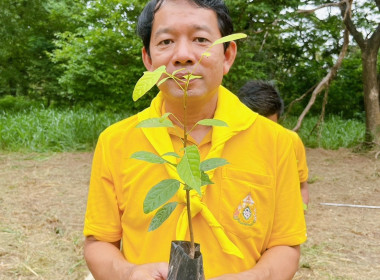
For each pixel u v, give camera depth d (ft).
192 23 4.29
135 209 4.65
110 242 4.99
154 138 4.67
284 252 4.75
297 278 12.80
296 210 4.91
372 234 16.92
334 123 44.96
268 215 4.69
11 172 25.79
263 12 30.81
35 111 44.88
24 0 63.93
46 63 68.28
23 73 74.69
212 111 4.81
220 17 4.54
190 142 4.72
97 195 4.95
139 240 4.65
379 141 33.96
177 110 4.68
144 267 4.22
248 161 4.66
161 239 4.55
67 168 27.43
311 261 13.89
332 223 18.30
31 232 16.10
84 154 31.91
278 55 56.29
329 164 31.01
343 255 14.57
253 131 4.78
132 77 47.19
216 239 4.47
